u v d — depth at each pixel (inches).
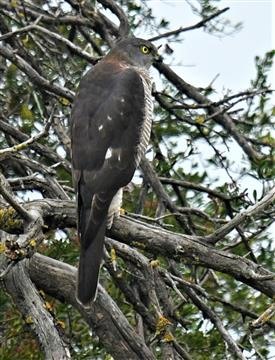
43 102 504.4
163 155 531.2
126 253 415.2
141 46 508.7
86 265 377.4
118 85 452.4
